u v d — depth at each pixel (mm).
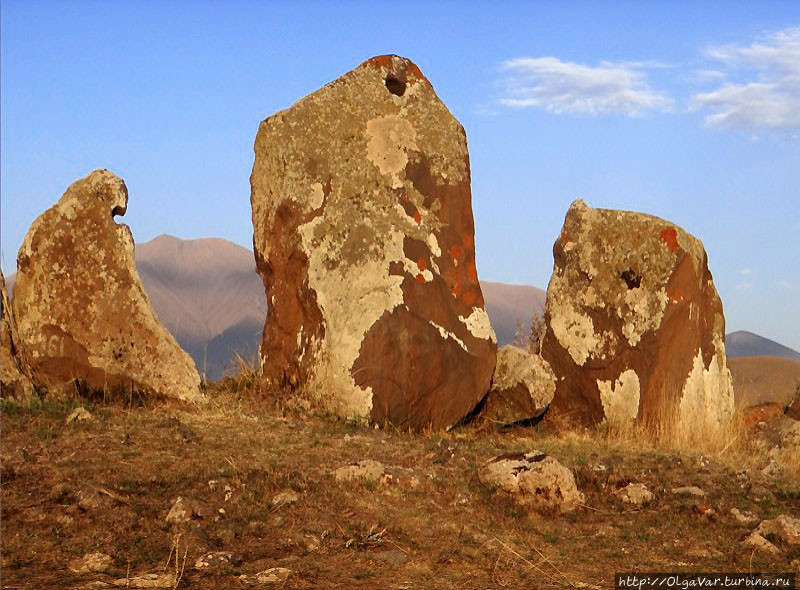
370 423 10945
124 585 5988
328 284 11312
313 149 11805
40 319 10641
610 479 9031
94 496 7285
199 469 8258
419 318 11312
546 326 13156
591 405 12664
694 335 12641
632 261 12711
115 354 10719
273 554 6715
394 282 11312
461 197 12078
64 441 8711
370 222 11562
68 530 6836
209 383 12203
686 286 12594
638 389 12445
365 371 10992
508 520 7863
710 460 10578
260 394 11539
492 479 8477
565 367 12875
